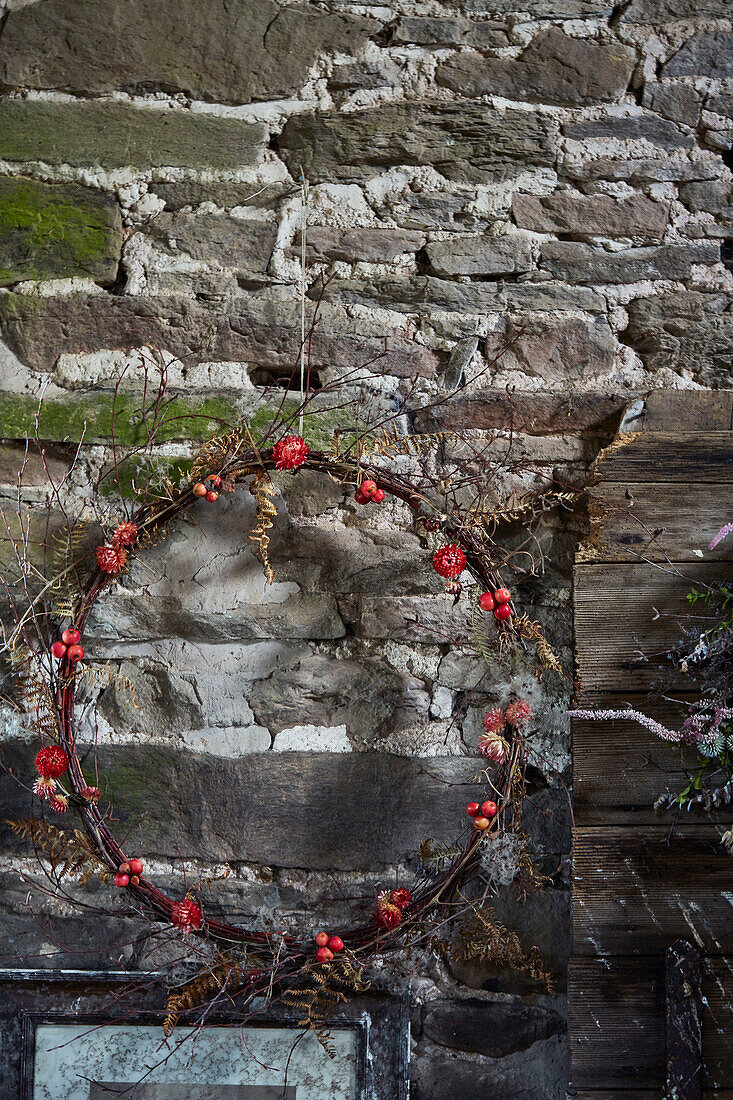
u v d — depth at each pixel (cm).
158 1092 163
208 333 174
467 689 170
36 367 173
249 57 175
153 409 171
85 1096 163
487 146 175
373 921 162
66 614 165
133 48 175
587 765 164
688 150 175
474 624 169
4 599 169
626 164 175
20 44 175
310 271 175
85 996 164
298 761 169
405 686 170
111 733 169
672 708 165
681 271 175
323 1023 163
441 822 169
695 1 175
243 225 175
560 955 167
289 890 168
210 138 175
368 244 175
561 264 175
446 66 175
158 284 174
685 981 159
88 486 172
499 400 172
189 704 170
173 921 158
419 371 174
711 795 162
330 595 171
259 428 171
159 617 169
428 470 172
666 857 163
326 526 171
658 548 167
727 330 174
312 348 173
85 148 175
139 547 165
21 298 173
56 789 160
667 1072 158
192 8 175
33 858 168
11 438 171
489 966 167
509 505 171
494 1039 166
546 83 175
